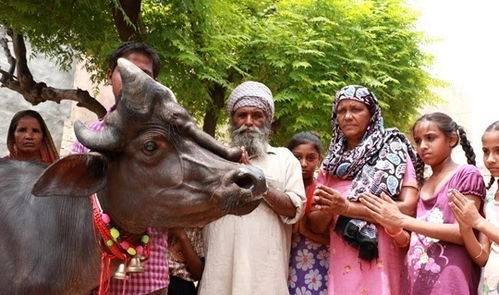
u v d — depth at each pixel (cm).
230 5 887
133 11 761
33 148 544
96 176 312
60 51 934
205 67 839
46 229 327
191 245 448
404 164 435
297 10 1036
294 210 432
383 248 421
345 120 446
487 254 404
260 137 446
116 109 314
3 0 743
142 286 357
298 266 466
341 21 1029
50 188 305
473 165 443
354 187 431
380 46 1055
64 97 1020
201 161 303
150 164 307
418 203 435
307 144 505
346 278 427
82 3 720
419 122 442
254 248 423
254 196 295
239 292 413
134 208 313
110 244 321
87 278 328
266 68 988
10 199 338
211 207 299
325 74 972
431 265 412
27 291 319
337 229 436
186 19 816
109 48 755
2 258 323
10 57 1046
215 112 966
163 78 802
